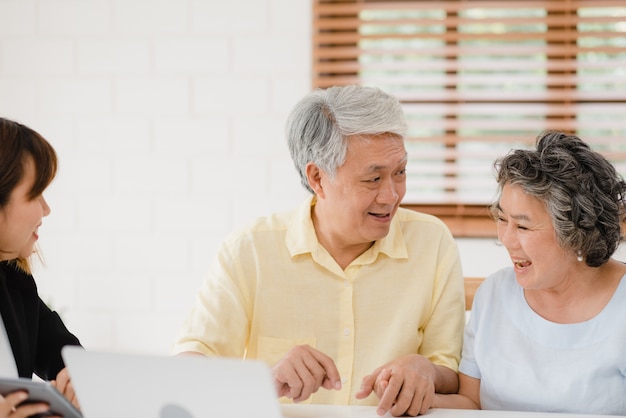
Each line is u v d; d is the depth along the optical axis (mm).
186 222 2682
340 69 2625
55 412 1140
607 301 1487
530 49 2590
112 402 1059
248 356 1766
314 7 2627
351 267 1725
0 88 2734
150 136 2686
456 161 2652
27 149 1313
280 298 1731
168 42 2668
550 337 1505
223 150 2664
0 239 1337
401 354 1703
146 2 2670
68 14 2699
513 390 1515
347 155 1580
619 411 1452
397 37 2607
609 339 1462
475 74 2646
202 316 1723
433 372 1487
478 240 2611
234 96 2654
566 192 1396
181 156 2678
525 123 2609
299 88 2639
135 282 2703
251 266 1747
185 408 1028
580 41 2600
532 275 1461
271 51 2641
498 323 1577
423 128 2646
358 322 1723
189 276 2684
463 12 2646
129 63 2686
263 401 986
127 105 2691
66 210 2719
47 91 2719
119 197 2701
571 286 1505
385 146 1576
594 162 1440
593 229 1414
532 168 1422
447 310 1733
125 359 1017
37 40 2715
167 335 2695
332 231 1688
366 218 1625
